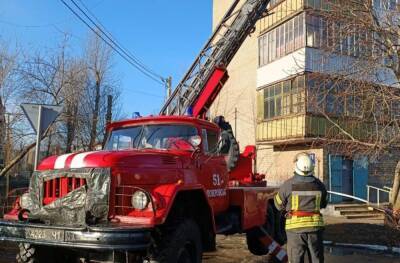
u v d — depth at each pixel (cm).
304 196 608
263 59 2389
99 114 2139
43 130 912
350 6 1182
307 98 1310
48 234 525
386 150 1184
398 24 1165
